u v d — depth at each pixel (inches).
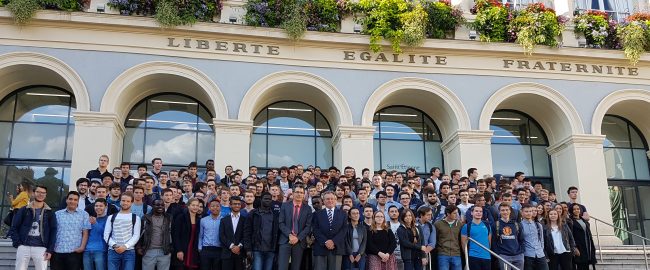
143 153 598.9
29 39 535.2
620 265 477.7
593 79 627.2
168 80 577.0
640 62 636.7
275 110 636.7
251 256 364.5
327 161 631.8
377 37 582.9
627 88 630.5
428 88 597.3
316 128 639.8
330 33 582.6
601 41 632.4
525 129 676.1
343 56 591.5
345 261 358.9
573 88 621.9
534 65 620.4
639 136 697.6
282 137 629.9
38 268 338.3
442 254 371.2
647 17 651.5
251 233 357.1
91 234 351.3
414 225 366.0
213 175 451.5
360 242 355.3
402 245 358.6
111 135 530.6
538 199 495.5
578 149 605.6
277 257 362.9
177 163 603.2
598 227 585.9
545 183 660.1
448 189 441.4
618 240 579.8
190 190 425.4
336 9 596.7
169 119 613.9
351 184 451.2
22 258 335.6
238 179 438.9
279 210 374.6
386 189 410.6
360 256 354.6
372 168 565.6
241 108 558.3
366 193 402.9
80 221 349.7
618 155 685.9
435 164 646.5
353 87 586.6
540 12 622.5
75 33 546.0
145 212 373.7
